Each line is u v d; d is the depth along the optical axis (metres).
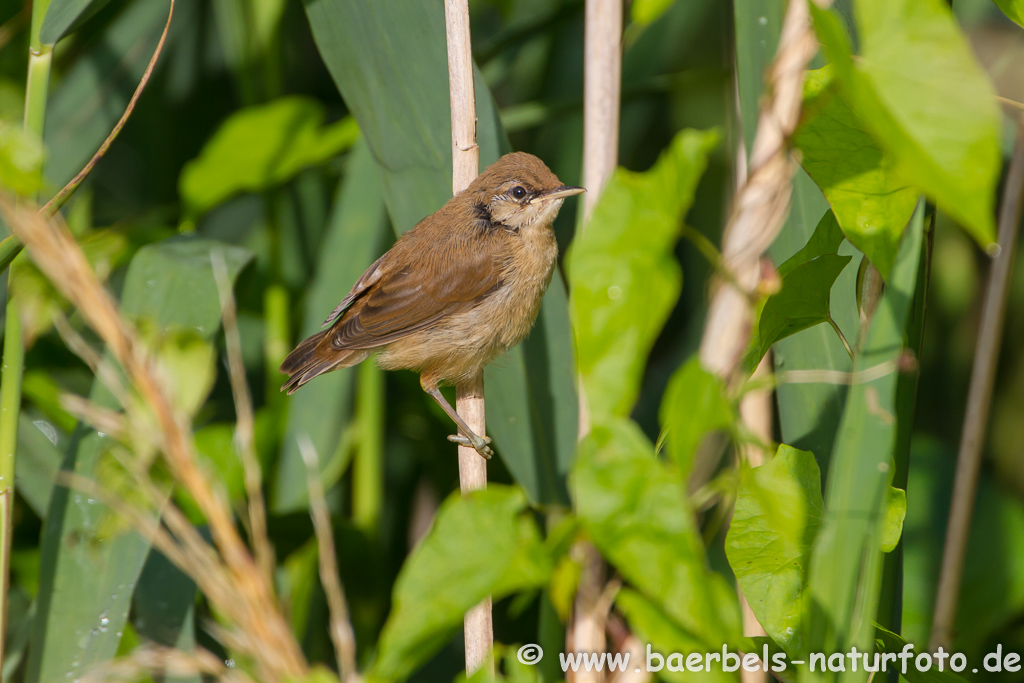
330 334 8.93
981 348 7.56
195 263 8.08
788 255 6.84
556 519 7.98
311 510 8.98
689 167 3.83
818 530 5.14
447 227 9.00
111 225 10.84
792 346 6.87
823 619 4.62
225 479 8.43
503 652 5.20
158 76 11.63
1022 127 7.40
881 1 3.51
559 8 9.98
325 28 7.89
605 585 5.80
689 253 12.11
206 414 10.39
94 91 11.11
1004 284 7.49
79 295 4.37
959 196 3.21
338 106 12.80
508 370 8.51
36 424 9.20
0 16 10.72
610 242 3.73
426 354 8.69
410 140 7.87
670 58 12.54
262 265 11.85
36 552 9.23
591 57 7.10
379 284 9.04
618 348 3.72
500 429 8.35
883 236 4.96
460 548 3.86
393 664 3.78
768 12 6.66
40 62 6.57
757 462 6.39
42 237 4.35
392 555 11.08
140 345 4.55
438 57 7.82
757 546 5.18
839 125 4.82
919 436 10.48
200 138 12.26
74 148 10.75
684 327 12.40
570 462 8.07
